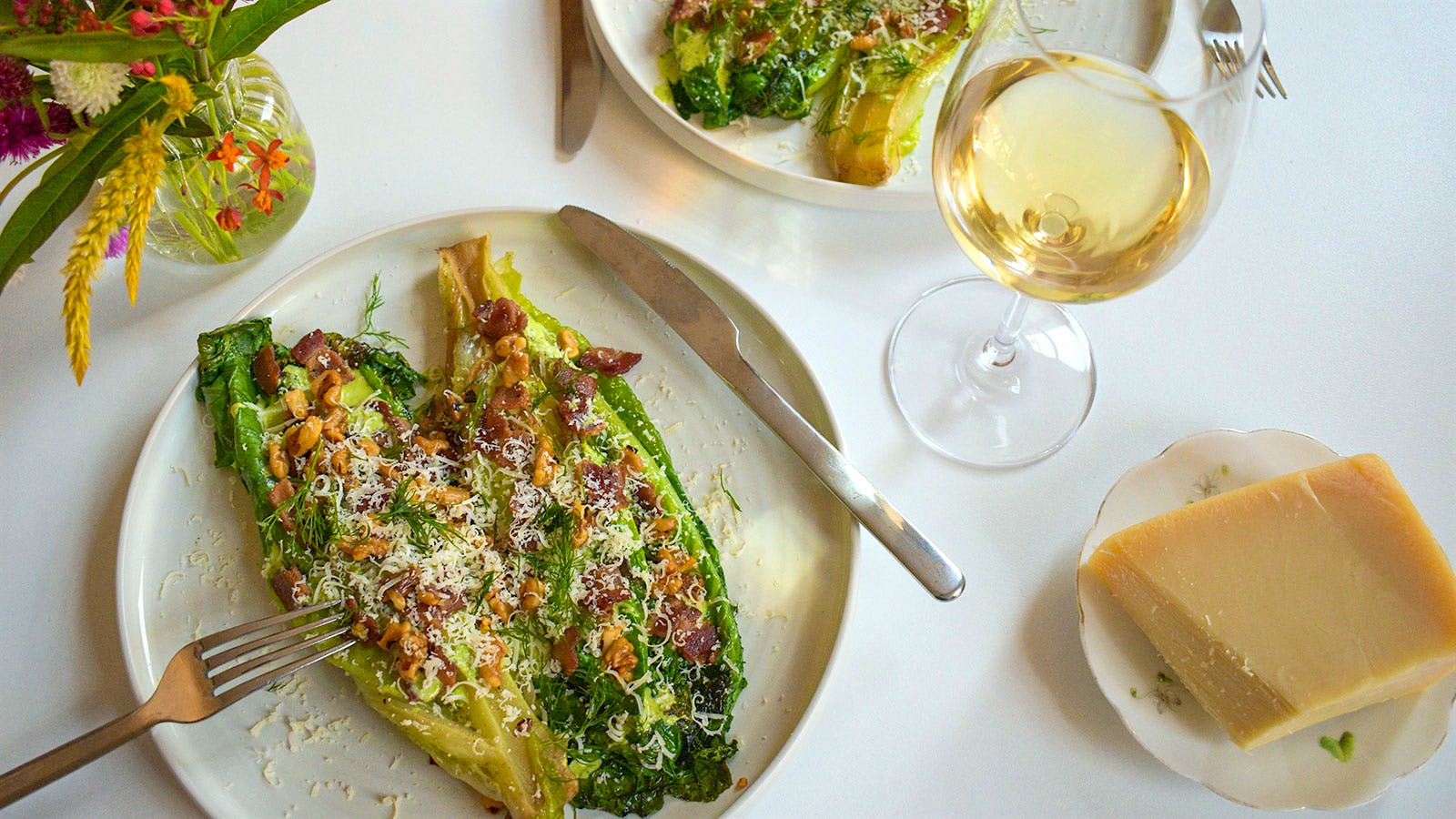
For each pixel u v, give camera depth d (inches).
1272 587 16.7
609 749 16.6
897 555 17.3
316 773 16.7
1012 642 18.1
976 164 16.1
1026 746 17.6
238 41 15.6
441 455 18.0
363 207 20.0
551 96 21.0
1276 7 22.5
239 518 17.7
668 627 17.0
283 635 16.1
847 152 19.8
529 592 17.1
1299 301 20.4
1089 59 16.6
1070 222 15.9
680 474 18.7
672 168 20.7
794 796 17.3
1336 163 21.3
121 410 18.4
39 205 14.7
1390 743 16.6
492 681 16.5
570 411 17.9
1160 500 18.1
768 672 17.6
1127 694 17.1
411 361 18.9
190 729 16.5
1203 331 20.2
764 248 20.3
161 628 17.2
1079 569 17.7
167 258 19.1
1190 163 15.4
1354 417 19.7
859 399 19.5
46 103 15.3
